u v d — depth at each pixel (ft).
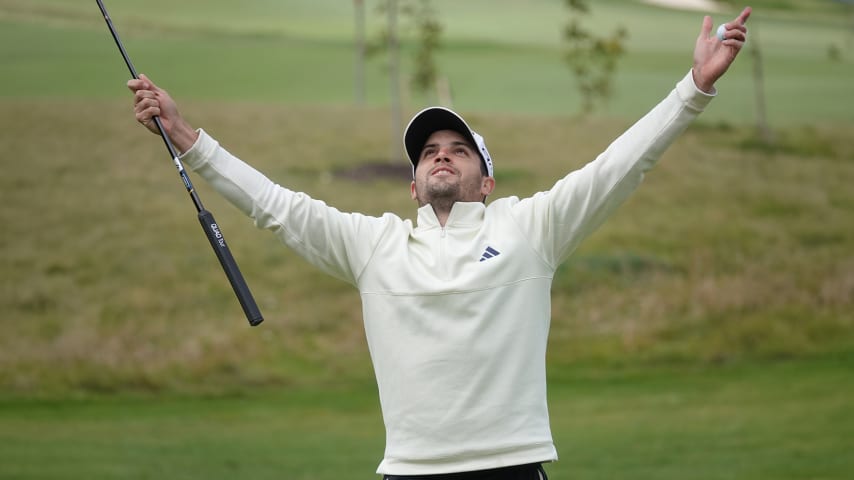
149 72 419.33
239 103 364.58
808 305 224.33
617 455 132.46
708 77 38.91
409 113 359.46
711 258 246.06
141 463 133.49
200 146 40.68
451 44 501.15
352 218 41.63
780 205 275.59
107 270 238.48
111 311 223.30
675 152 310.86
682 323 219.41
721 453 132.05
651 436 145.28
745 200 278.46
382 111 362.33
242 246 251.80
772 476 118.01
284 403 184.03
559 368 201.36
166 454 140.46
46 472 126.72
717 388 181.27
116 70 415.03
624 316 222.07
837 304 223.92
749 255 247.70
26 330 214.90
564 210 39.93
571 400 177.27
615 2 588.50
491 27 544.21
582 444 140.67
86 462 133.69
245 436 155.94
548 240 40.11
